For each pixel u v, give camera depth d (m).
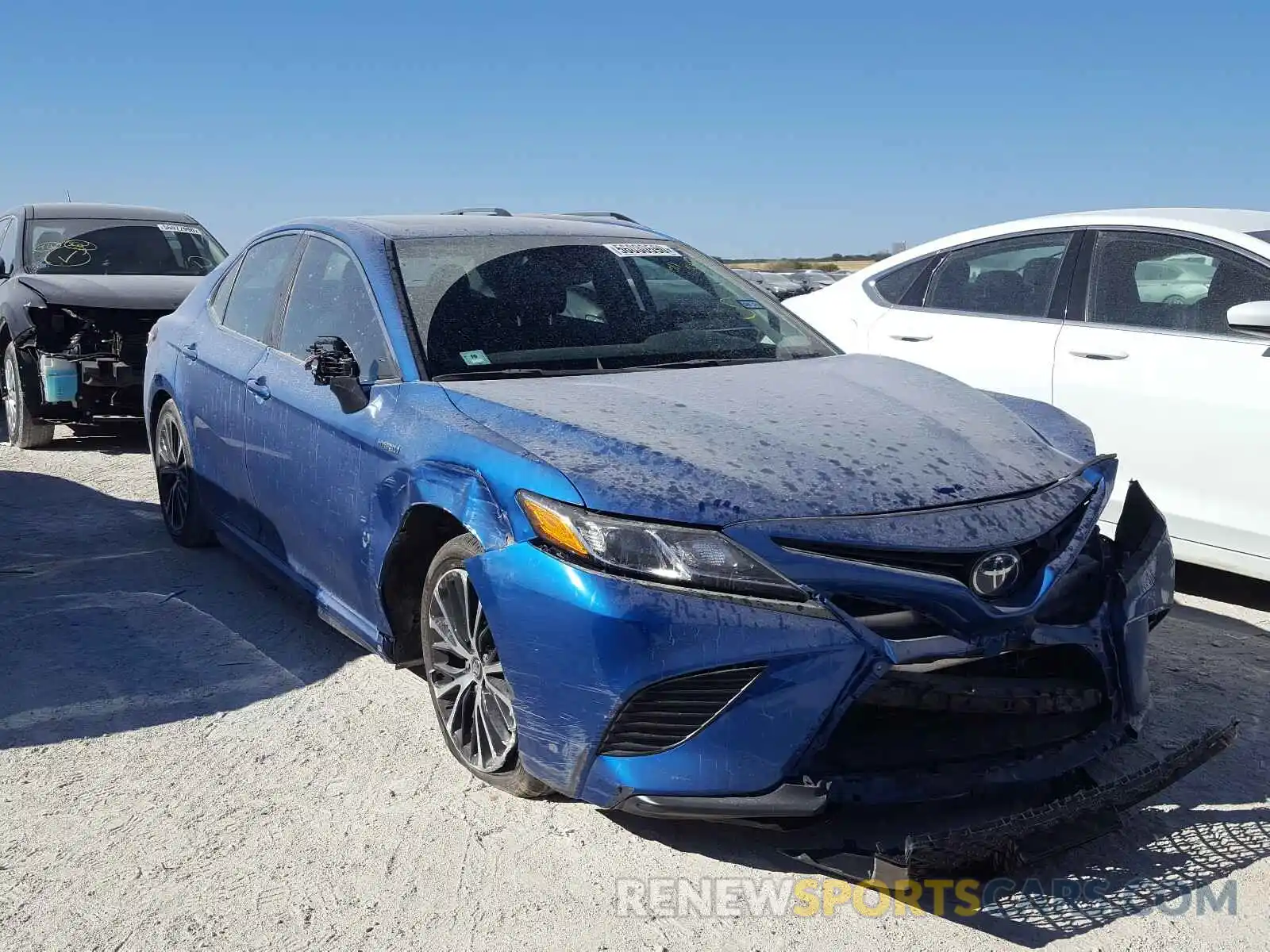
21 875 2.89
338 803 3.23
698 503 2.73
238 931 2.66
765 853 2.99
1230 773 3.40
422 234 4.21
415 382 3.55
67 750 3.56
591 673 2.70
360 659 4.26
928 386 3.70
